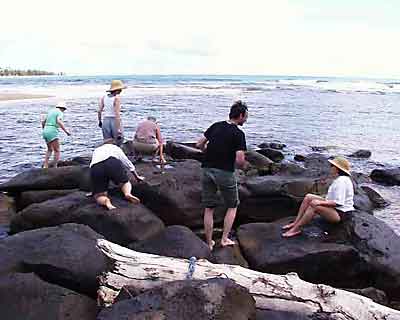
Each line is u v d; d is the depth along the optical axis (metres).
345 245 6.50
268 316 4.30
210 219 6.95
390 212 9.89
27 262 4.80
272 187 8.54
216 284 3.88
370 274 6.39
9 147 16.41
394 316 4.28
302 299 4.46
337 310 4.33
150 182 7.84
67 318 4.13
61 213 7.16
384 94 54.66
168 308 3.69
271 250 6.59
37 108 30.91
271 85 78.56
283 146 17.81
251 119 27.70
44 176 9.01
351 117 29.52
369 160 15.98
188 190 7.86
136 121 24.47
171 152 12.86
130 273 4.76
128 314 3.70
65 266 4.74
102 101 10.68
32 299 4.24
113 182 7.79
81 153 15.68
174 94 49.53
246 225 7.57
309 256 6.32
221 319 3.65
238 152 6.62
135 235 6.71
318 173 11.02
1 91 52.47
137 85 77.19
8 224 8.00
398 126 25.47
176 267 4.84
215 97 45.00
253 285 4.62
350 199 7.00
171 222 7.71
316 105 38.19
